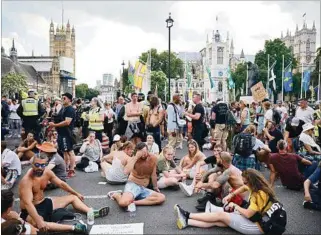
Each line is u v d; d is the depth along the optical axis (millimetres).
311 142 9469
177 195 8297
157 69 122438
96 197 8094
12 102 20031
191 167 9406
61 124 9945
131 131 11500
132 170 7523
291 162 8688
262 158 9258
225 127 13352
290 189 8828
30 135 11805
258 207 5566
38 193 6125
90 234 5809
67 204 6727
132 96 11695
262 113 14992
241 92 92625
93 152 11258
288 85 47219
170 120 12062
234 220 5797
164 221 6484
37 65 124250
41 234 5625
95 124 13148
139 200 7414
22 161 11586
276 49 81625
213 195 7160
